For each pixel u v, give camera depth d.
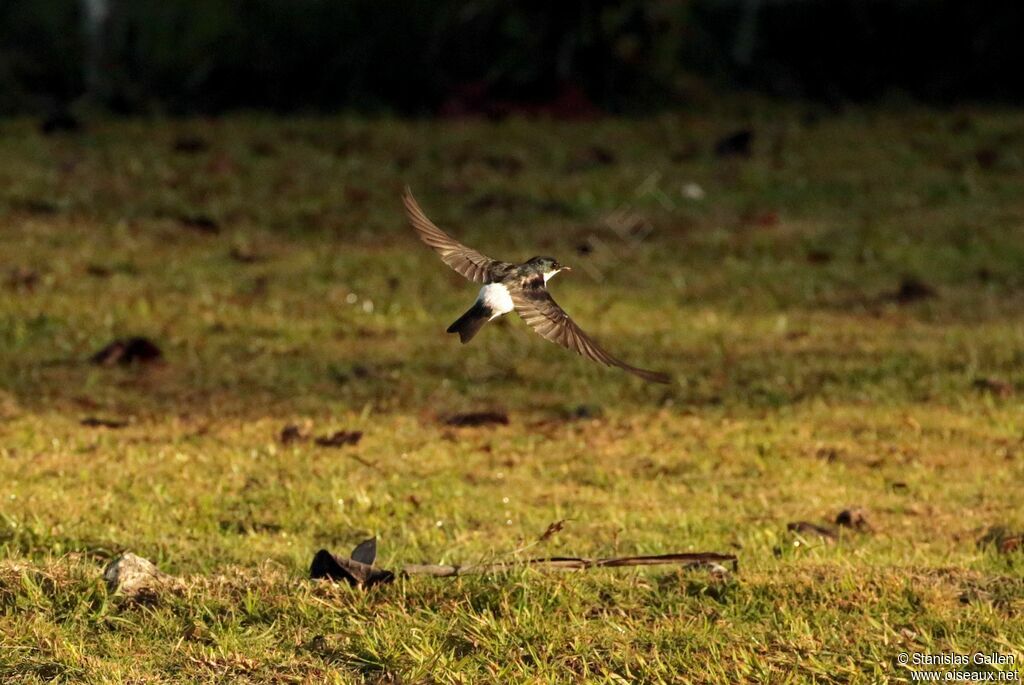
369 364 15.36
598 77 27.38
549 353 15.88
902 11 29.44
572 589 8.38
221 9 28.98
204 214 19.97
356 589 8.50
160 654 7.74
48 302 16.62
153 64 29.06
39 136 23.47
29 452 12.20
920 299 17.59
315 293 17.47
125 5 29.70
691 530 10.60
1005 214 20.59
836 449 12.99
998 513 11.19
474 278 6.56
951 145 23.97
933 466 12.54
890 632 7.90
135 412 13.77
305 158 22.70
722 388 14.83
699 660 7.63
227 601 8.32
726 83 29.62
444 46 28.23
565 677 7.50
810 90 29.47
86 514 10.33
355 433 12.93
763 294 17.83
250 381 14.80
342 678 7.48
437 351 15.84
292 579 8.70
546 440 13.26
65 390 14.27
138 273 17.80
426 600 8.35
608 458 12.74
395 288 17.72
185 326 16.28
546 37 27.09
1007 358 15.48
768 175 22.38
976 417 13.85
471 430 13.51
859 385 14.82
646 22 27.33
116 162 21.97
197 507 10.88
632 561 8.77
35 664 7.59
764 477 12.27
